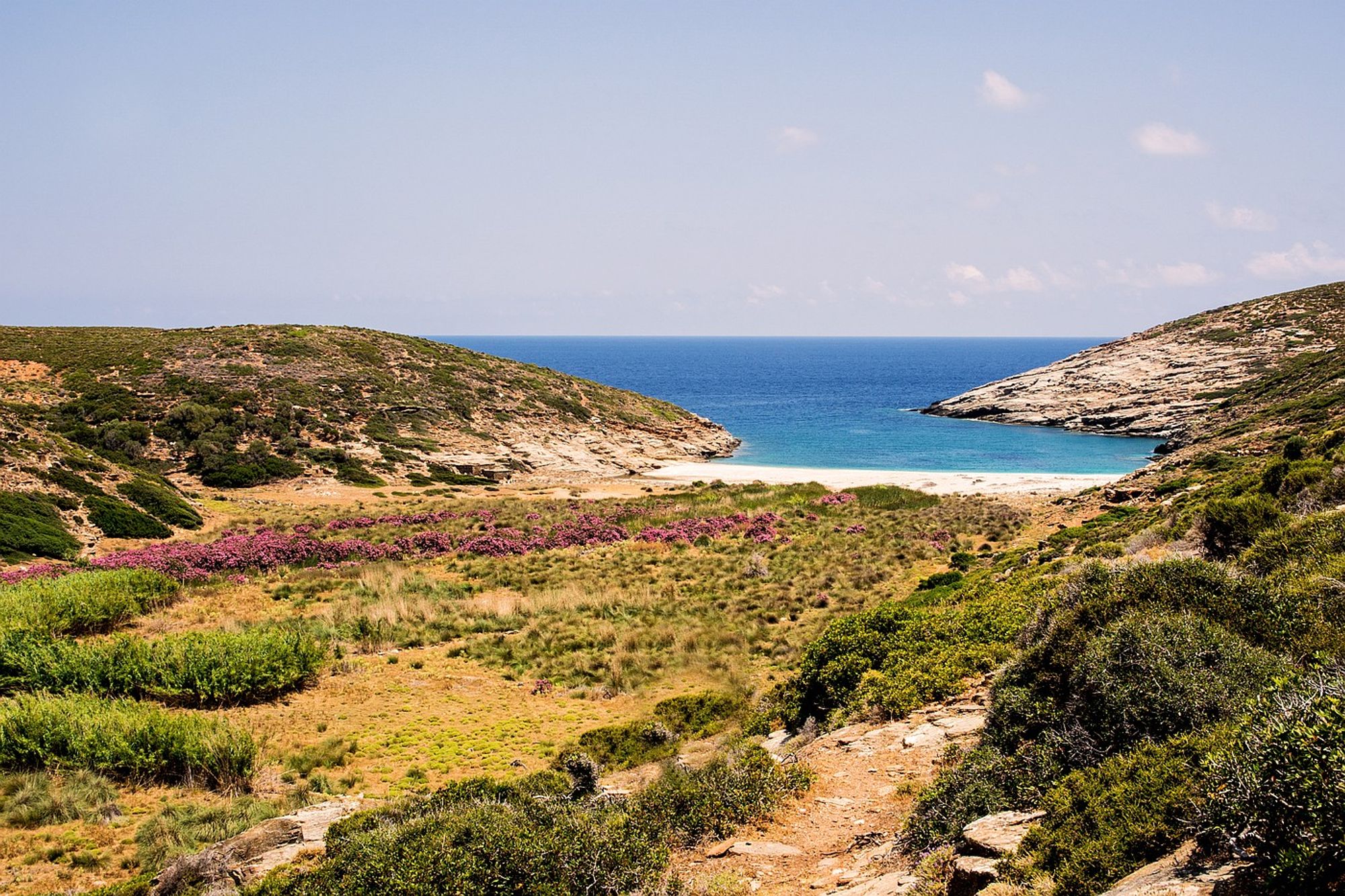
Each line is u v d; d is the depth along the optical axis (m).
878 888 7.29
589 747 16.73
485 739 17.97
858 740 12.33
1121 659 8.60
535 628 26.14
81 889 11.38
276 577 32.59
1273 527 16.34
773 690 18.48
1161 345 117.62
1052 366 128.75
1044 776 8.16
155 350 78.69
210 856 11.31
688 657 23.05
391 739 17.86
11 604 23.47
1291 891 4.53
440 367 90.44
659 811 10.38
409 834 9.54
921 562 34.44
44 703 16.52
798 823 9.80
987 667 14.08
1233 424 75.69
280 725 18.30
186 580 30.81
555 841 9.01
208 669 19.75
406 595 29.94
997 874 6.39
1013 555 31.25
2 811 13.45
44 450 44.28
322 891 8.97
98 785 14.51
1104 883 5.66
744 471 74.50
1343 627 9.02
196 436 62.97
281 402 70.69
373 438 70.62
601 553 37.97
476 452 73.25
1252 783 4.93
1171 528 22.73
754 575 33.19
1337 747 4.65
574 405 90.69
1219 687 7.77
